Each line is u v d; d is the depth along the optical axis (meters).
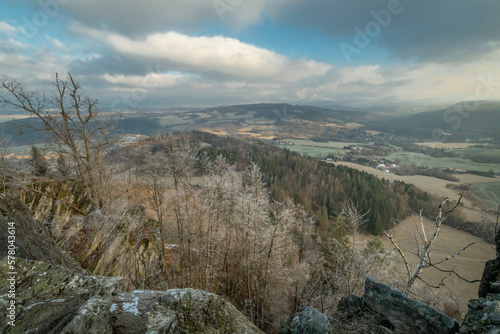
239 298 27.16
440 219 10.47
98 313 4.86
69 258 10.03
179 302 6.06
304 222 24.83
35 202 16.56
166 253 24.97
